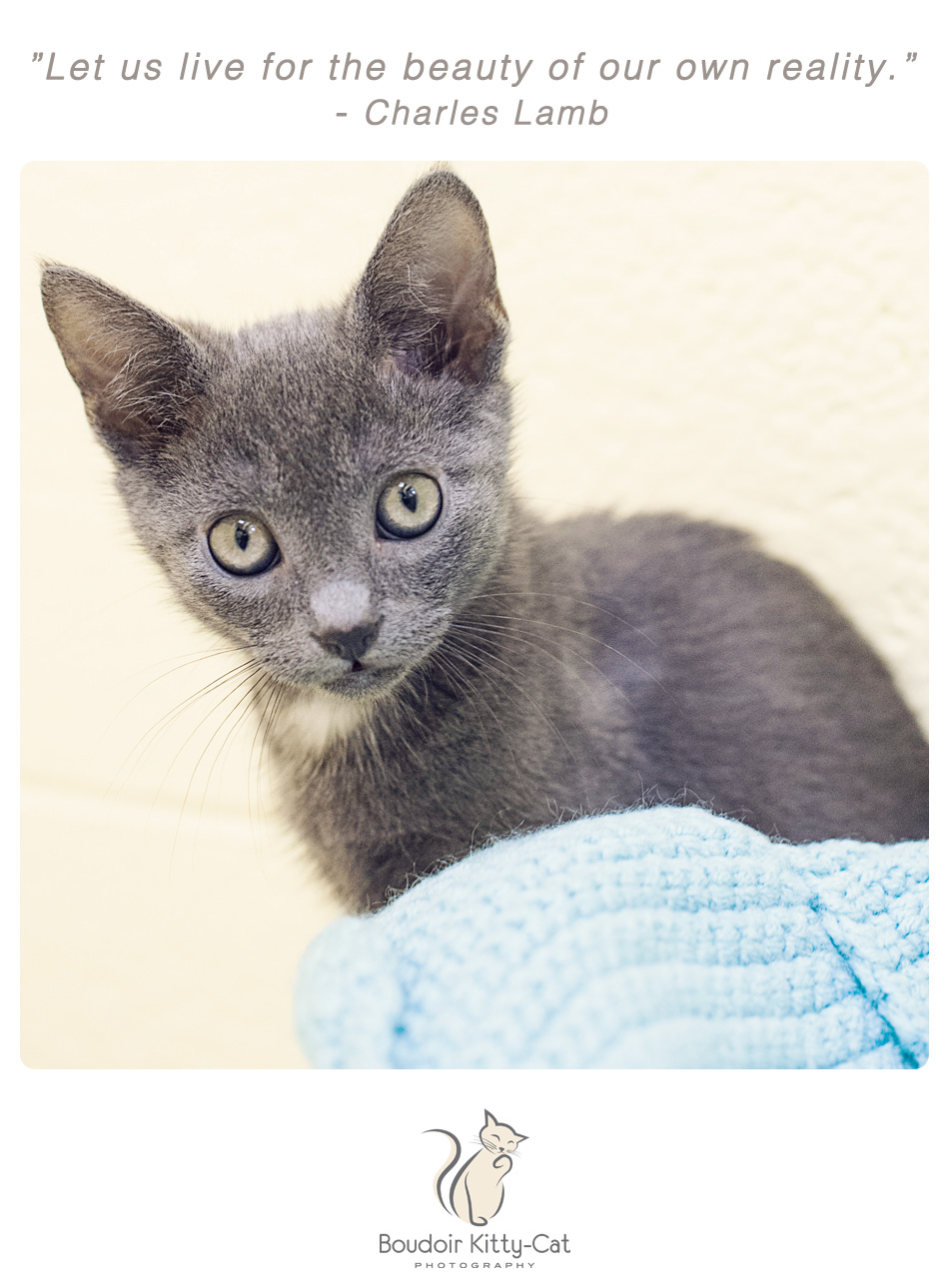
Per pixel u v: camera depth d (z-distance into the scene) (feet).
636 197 4.18
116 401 2.73
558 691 2.99
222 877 4.36
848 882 2.14
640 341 4.30
